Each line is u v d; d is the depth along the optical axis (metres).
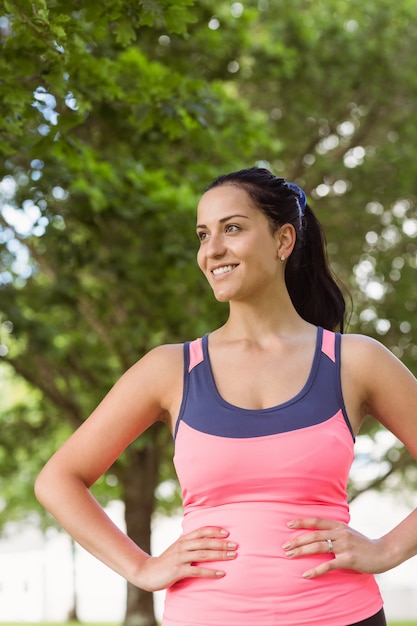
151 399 2.68
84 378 14.44
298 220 2.80
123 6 4.45
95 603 37.72
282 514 2.45
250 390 2.56
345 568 2.45
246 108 10.97
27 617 37.31
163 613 2.59
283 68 12.96
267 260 2.67
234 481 2.46
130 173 9.93
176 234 10.16
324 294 3.04
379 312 14.65
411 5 14.59
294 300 3.03
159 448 14.46
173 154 10.65
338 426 2.52
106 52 8.16
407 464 15.05
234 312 2.70
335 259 15.16
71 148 5.39
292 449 2.45
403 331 14.68
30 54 4.78
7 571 37.62
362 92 14.75
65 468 2.70
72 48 4.71
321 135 15.07
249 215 2.66
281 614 2.39
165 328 11.73
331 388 2.56
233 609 2.40
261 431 2.47
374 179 14.81
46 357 12.78
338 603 2.43
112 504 24.86
